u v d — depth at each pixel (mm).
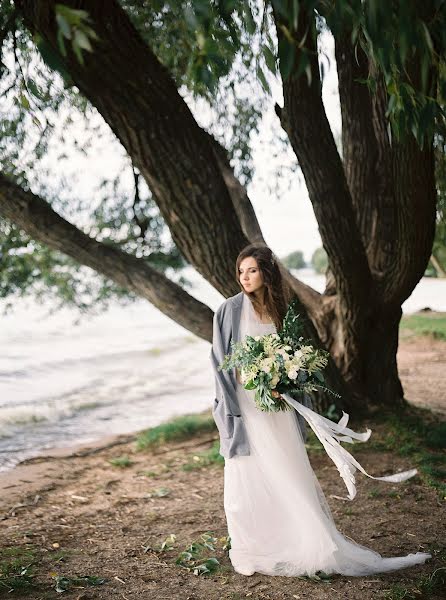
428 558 3811
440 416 7793
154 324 31375
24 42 5273
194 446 7379
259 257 3783
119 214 9094
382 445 6496
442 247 9953
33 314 33656
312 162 5586
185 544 4297
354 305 7016
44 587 3553
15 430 9445
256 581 3596
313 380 3744
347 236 6129
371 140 7234
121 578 3697
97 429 9547
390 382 7934
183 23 3416
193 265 5762
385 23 2203
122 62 4227
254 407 3725
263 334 3816
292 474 3643
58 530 4688
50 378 15414
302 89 5094
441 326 17906
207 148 5117
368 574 3641
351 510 4766
